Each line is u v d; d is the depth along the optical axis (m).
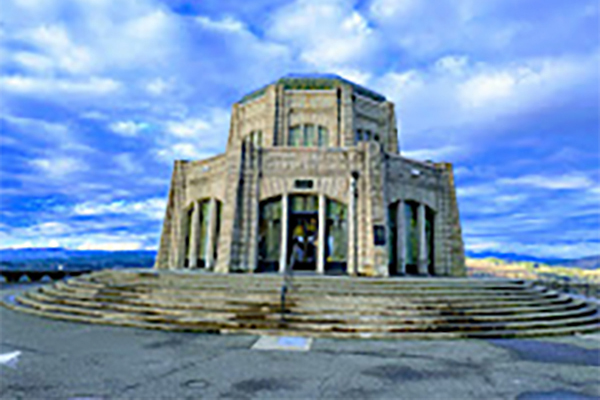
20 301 15.53
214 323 11.31
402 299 13.20
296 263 20.95
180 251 25.56
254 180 20.89
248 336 10.54
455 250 24.88
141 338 10.11
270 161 21.20
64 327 11.31
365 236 20.03
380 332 11.04
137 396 6.05
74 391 6.22
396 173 22.64
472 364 8.32
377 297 13.33
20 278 26.03
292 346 9.52
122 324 11.64
